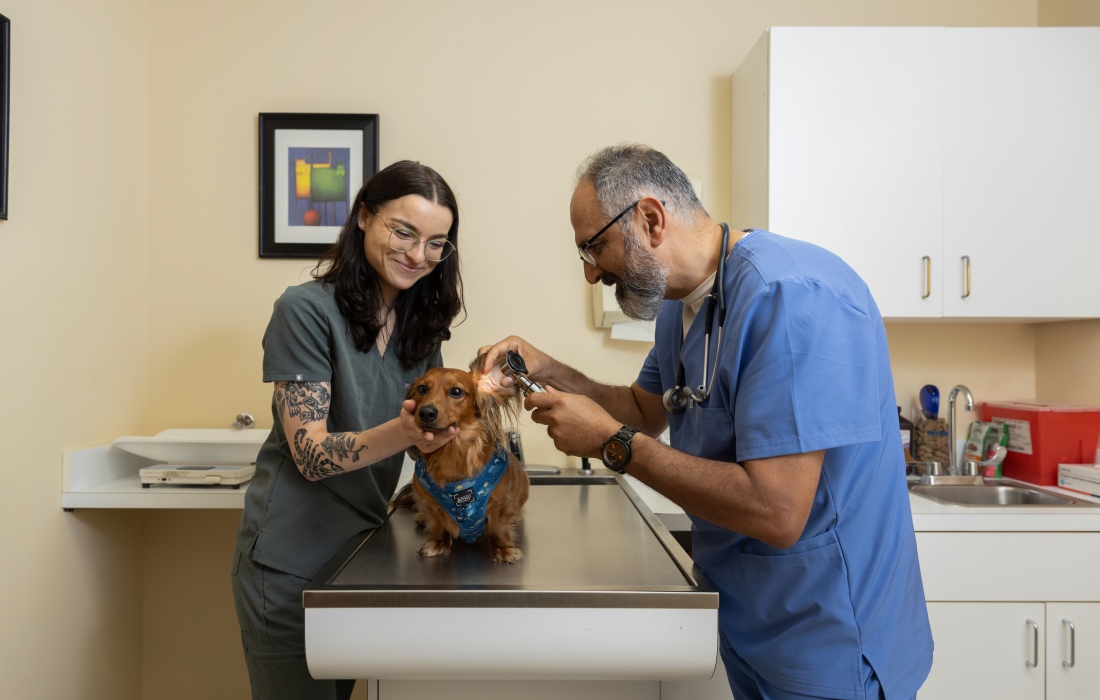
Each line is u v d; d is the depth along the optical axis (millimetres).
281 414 1318
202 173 2262
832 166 2039
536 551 1260
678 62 2330
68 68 1849
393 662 1025
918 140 2047
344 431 1372
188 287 2262
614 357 2328
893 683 1088
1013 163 2051
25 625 1702
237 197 2270
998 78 2049
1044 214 2055
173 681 2275
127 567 2178
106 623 2064
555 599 1016
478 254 2311
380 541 1332
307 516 1375
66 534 1868
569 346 2326
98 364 1999
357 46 2293
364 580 1079
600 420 1089
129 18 2150
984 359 2412
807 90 2037
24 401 1691
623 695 1146
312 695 1402
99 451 1976
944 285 2059
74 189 1880
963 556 1837
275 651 1369
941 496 2197
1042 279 2061
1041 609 1837
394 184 1341
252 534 1376
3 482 1620
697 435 1189
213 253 2266
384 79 2297
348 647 1019
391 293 1484
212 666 2277
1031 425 2205
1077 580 1834
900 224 2051
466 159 2309
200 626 2273
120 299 2117
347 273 1373
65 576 1863
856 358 1028
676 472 1024
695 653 1019
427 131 2301
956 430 2420
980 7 2359
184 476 1914
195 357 2262
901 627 1117
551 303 2324
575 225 1206
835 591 1075
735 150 2301
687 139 2336
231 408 2266
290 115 2242
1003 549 1837
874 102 2045
